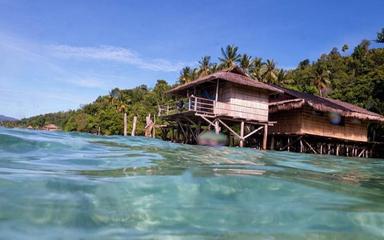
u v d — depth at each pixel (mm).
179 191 5113
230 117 20531
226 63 46250
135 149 10961
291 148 24734
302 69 75625
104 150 9734
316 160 13641
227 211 4422
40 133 13500
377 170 11195
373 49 73688
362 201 5316
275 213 4480
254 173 7016
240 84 20516
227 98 21422
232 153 12938
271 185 5941
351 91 39344
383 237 3893
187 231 3658
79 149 9359
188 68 50594
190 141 23375
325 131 23578
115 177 5609
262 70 47812
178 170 6688
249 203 4844
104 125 48844
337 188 6258
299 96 22750
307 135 22734
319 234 3867
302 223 4188
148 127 35531
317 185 6324
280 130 24094
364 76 40906
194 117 21438
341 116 23766
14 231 3229
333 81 56062
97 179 5348
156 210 4234
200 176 6129
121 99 68750
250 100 21656
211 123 20359
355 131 25359
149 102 65000
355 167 11828
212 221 4027
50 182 4891
